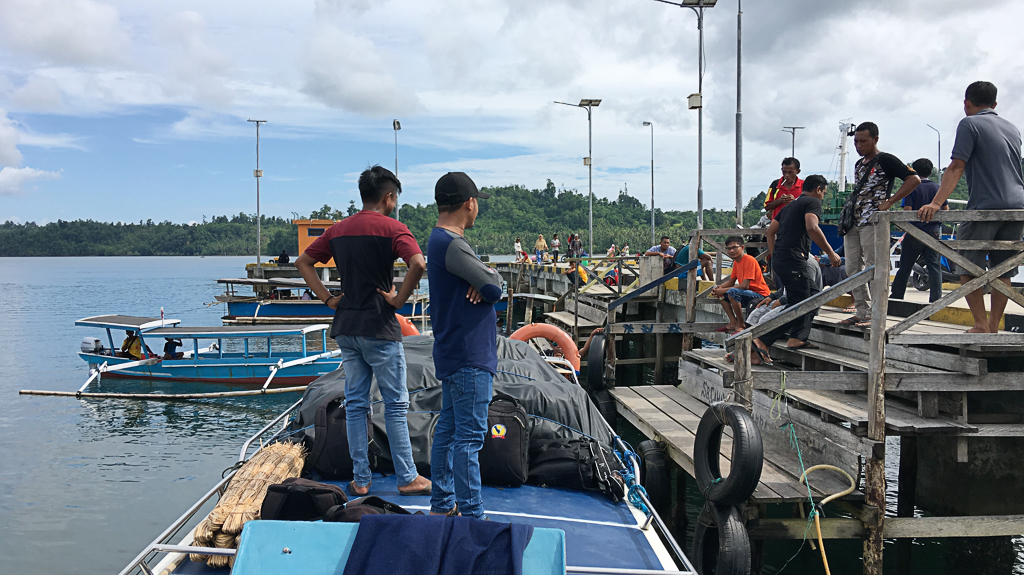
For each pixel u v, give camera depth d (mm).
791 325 6340
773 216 8625
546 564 2523
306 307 22469
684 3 15359
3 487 9141
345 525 2621
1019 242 4621
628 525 3988
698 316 13180
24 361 20141
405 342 6488
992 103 4844
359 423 3990
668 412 7422
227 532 3207
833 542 6969
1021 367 5246
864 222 5910
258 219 34625
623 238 135250
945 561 6457
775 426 6074
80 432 11914
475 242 155000
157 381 15062
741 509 4750
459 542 2545
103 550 7301
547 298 17719
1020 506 5996
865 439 4746
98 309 39594
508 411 4582
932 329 5922
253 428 12211
